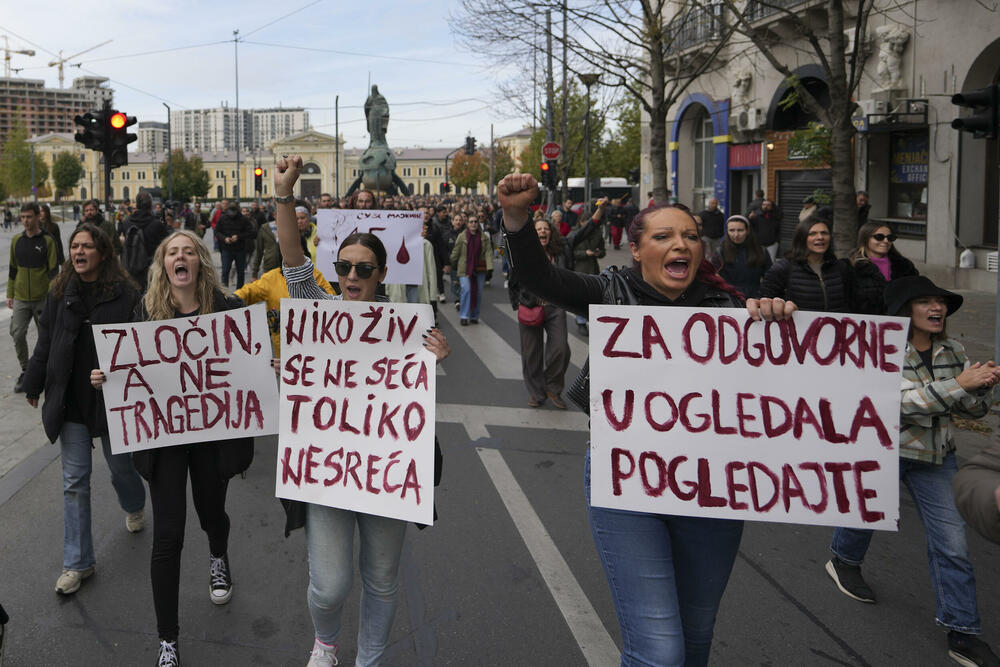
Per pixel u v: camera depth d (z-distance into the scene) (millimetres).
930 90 15891
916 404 3582
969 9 14953
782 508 2605
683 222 2654
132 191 136250
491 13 15836
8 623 3799
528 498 5488
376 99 34250
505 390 8758
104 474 5953
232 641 3676
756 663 3531
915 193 17203
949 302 3729
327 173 130250
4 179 107688
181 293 3732
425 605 3998
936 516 3682
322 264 7324
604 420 2652
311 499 3078
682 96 26938
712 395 2621
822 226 5477
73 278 4059
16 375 9062
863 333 2580
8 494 5488
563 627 3789
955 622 3574
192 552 4617
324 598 3020
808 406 2602
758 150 22953
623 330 2643
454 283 15500
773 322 2604
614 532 2637
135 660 3510
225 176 135375
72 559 4117
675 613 2559
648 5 15773
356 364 3117
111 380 3557
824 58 10297
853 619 3924
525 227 2539
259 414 3725
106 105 12781
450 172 98438
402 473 3010
